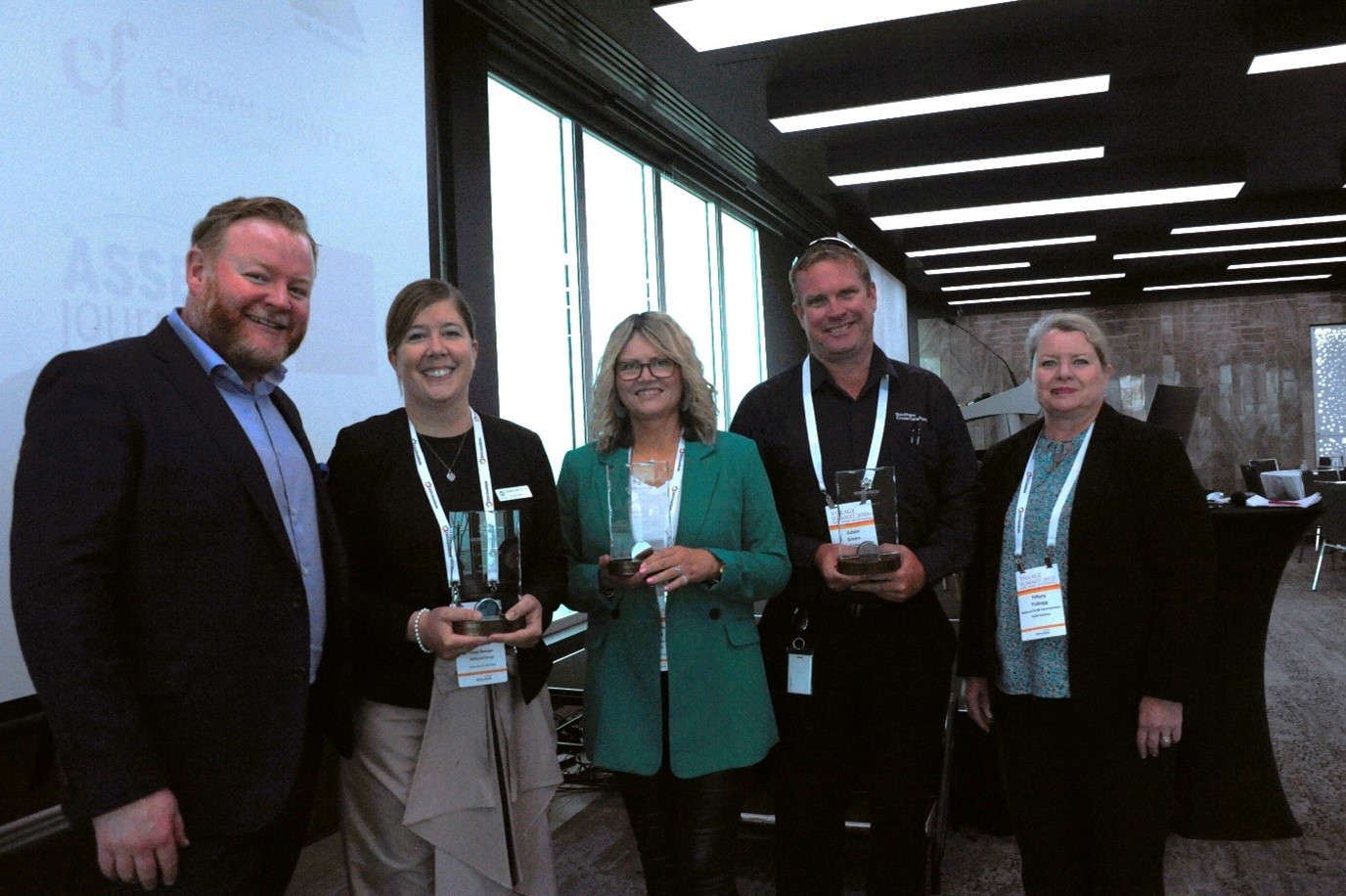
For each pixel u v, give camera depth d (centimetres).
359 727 147
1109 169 738
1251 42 481
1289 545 266
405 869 145
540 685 158
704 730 163
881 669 185
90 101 210
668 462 169
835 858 191
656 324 173
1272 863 253
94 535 107
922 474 193
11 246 193
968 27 486
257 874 124
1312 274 1184
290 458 134
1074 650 169
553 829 289
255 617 120
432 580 149
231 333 123
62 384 112
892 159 659
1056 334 180
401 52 319
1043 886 174
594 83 489
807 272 193
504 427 166
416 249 321
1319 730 366
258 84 257
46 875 200
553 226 499
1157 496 168
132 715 105
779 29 447
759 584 167
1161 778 168
